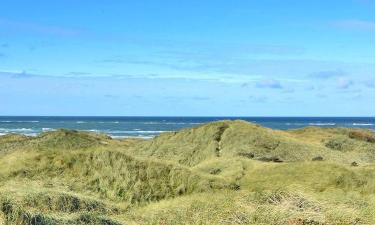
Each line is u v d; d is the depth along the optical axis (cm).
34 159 2469
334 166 2583
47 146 4438
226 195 1905
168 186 2359
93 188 2291
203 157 4338
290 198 1784
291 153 4291
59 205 1708
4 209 1387
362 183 2408
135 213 1808
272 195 1823
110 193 2250
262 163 2994
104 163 2450
